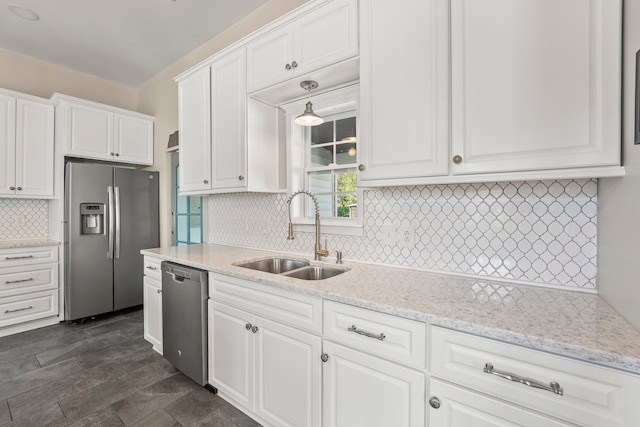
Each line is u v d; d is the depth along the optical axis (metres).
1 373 2.10
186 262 1.96
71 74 3.60
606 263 1.06
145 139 3.78
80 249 3.07
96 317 3.28
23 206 3.27
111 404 1.76
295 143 2.22
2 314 2.74
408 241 1.65
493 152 1.08
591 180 1.19
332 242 1.98
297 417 1.37
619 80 0.87
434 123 1.21
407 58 1.28
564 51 0.95
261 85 1.90
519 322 0.91
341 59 1.51
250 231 2.54
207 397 1.83
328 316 1.25
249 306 1.57
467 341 0.92
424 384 1.00
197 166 2.39
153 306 2.35
